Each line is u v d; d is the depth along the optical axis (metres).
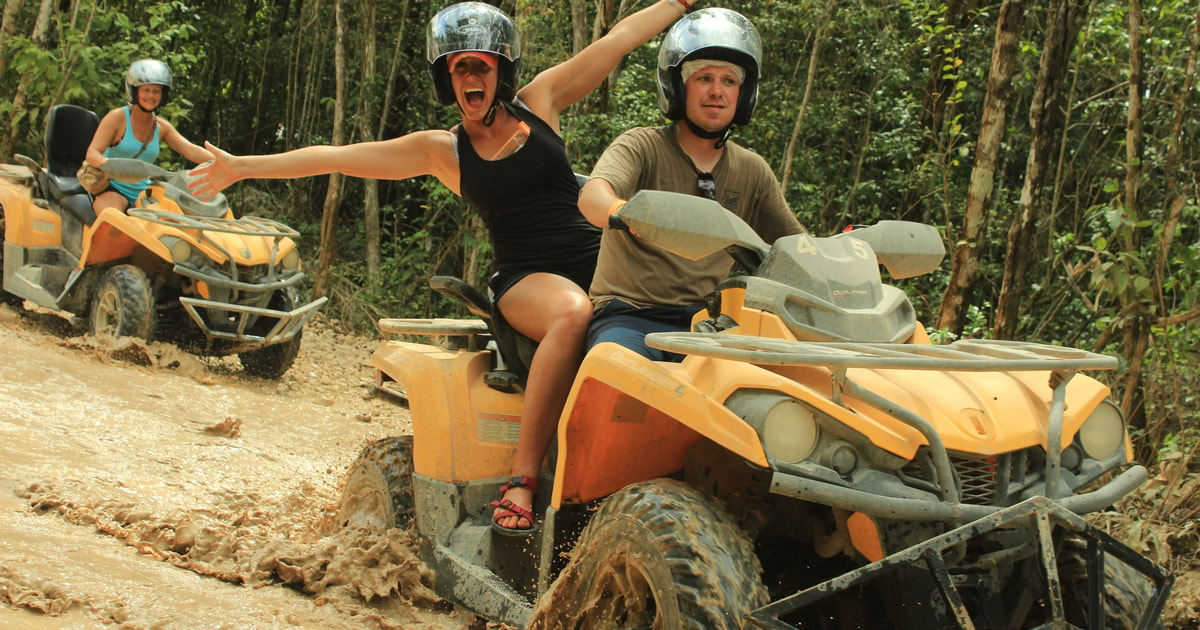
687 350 2.77
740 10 14.56
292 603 3.90
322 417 8.00
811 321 3.16
